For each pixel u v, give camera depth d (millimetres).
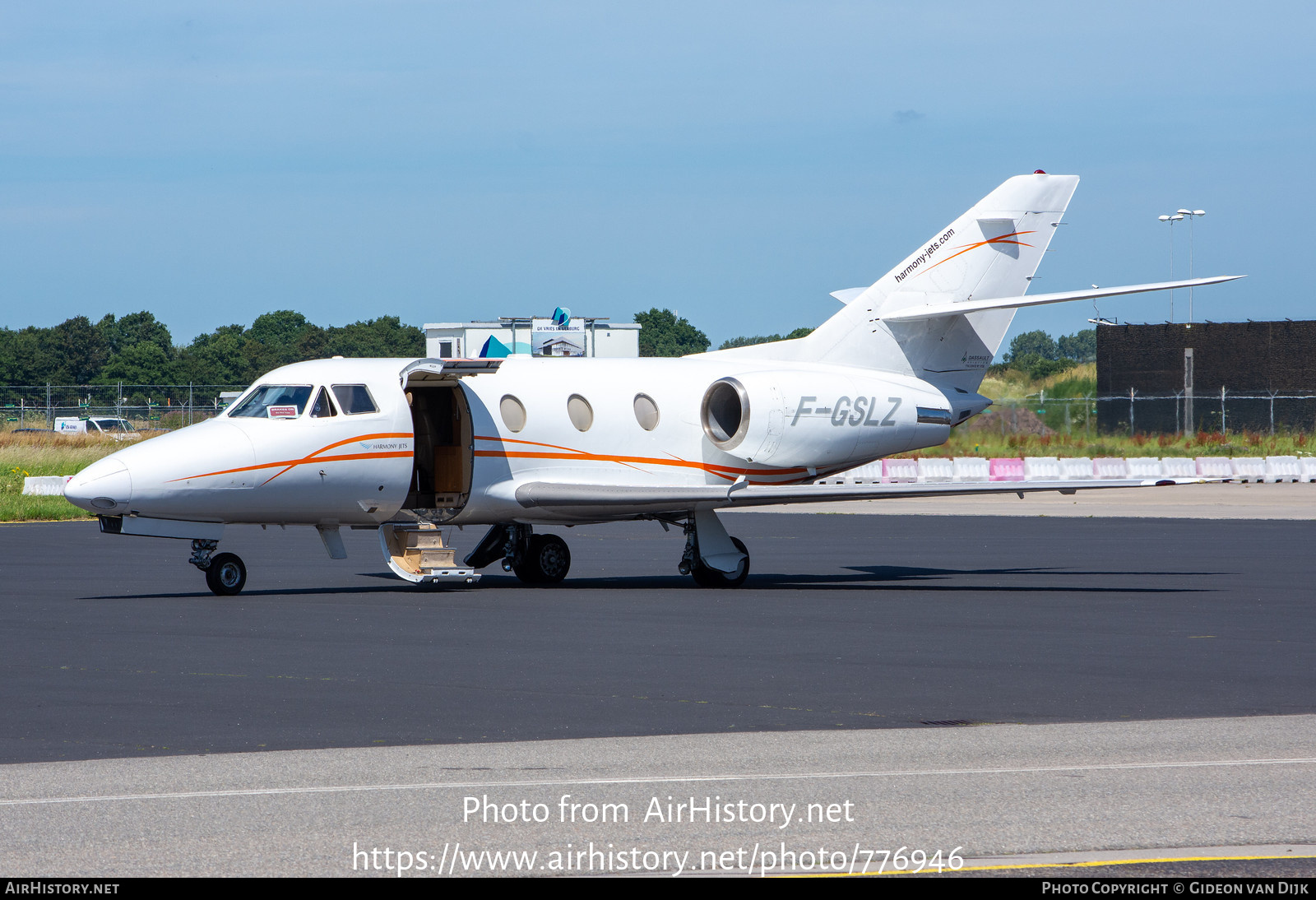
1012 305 61562
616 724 28781
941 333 67250
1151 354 197625
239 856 19188
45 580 58969
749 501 56750
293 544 80562
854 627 44719
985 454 165500
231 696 31891
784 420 61656
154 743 26766
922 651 39500
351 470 54031
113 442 151125
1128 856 19312
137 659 37219
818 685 33594
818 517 105438
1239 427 192500
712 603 51531
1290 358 189125
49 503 105625
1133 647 40469
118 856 19125
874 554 74562
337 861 19016
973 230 67312
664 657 38000
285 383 54469
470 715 29703
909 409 65188
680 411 62031
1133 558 71250
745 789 22922
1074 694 32438
